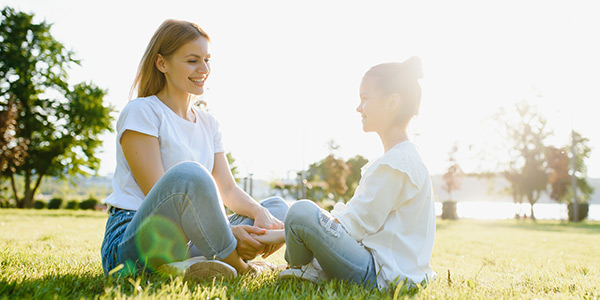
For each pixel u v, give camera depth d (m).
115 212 2.24
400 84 2.18
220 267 2.00
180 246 2.08
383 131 2.27
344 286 1.97
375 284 2.03
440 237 8.75
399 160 2.07
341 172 26.64
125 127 2.18
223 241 2.07
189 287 1.90
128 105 2.26
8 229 6.69
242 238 2.20
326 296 1.72
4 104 23.67
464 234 10.11
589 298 2.05
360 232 2.07
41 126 24.95
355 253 2.03
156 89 2.44
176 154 2.29
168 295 1.60
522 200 37.84
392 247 2.10
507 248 6.20
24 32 24.50
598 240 8.55
